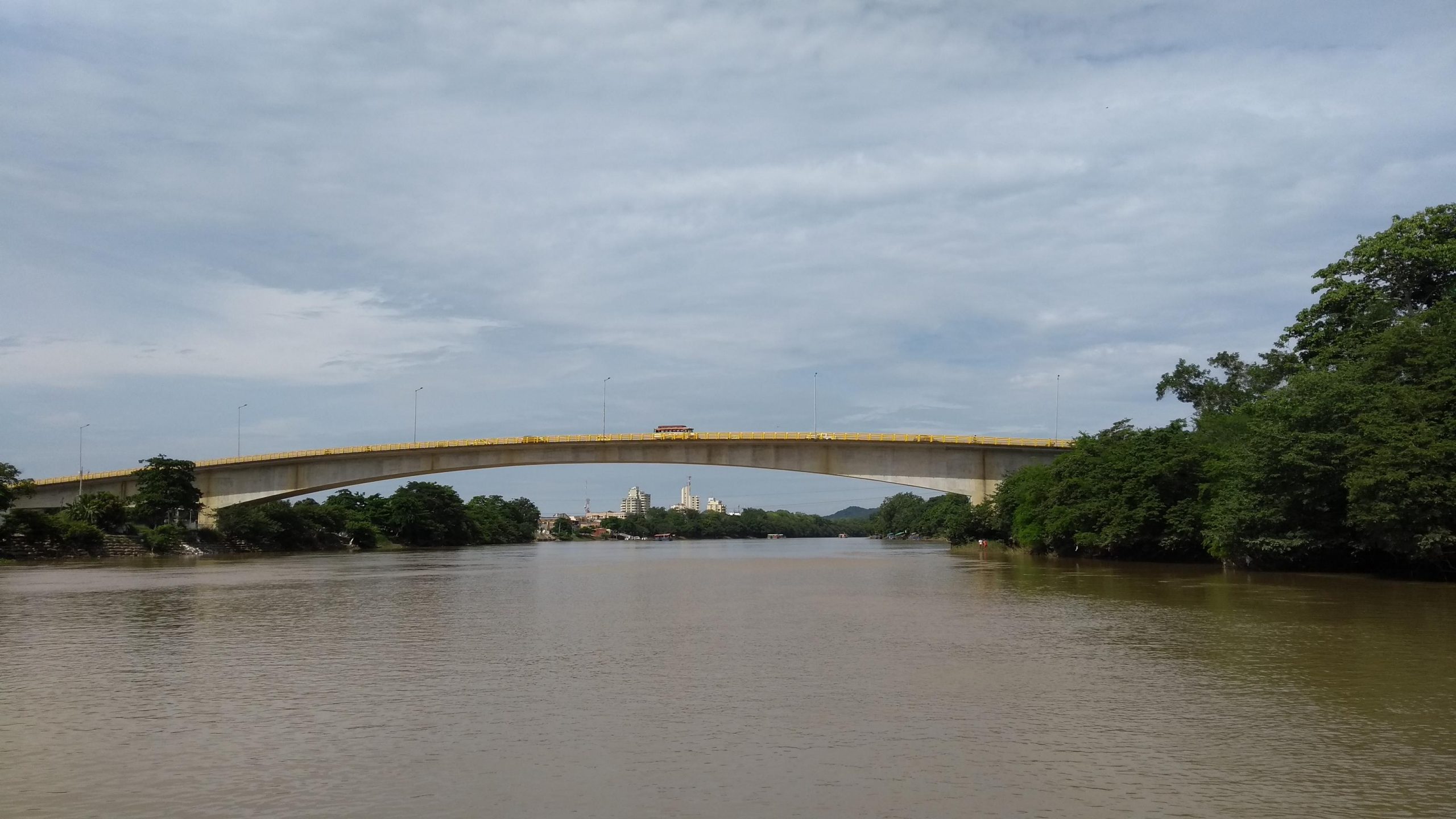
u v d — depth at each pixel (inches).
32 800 638.5
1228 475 3083.2
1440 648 1248.8
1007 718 853.2
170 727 840.9
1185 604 1855.3
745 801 622.8
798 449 4692.4
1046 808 607.8
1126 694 954.7
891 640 1362.0
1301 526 2657.5
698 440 4729.3
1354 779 668.1
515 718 863.7
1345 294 3213.6
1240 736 786.2
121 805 627.8
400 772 692.7
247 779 682.2
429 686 1018.7
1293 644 1296.8
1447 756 726.5
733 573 3275.1
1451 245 3004.4
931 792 641.0
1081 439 4015.8
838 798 628.7
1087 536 3555.6
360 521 7327.8
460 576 3184.1
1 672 1140.5
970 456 4562.0
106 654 1285.7
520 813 604.4
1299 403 2603.3
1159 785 654.5
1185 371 4466.0
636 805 617.6
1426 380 2370.8
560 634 1471.5
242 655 1270.9
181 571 3553.2
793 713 876.6
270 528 5979.3
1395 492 2196.1
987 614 1708.9
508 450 5039.4
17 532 4456.2
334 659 1221.1
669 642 1366.9
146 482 5231.3
